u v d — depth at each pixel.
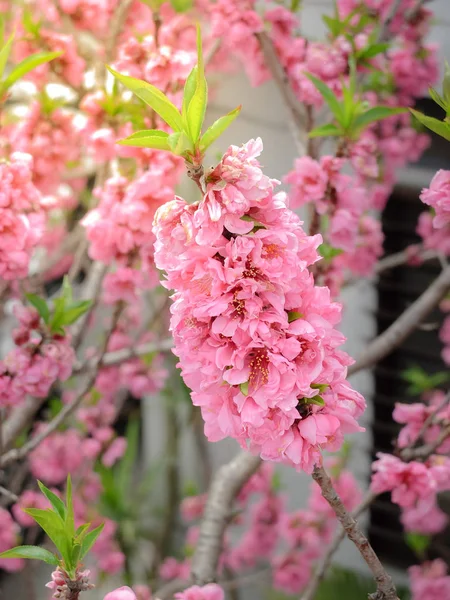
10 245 0.98
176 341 0.78
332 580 1.75
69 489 0.82
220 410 0.79
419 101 1.62
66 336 1.05
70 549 0.82
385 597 0.83
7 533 1.41
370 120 1.06
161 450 2.12
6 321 1.82
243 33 1.18
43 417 1.86
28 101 1.32
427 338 1.75
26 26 1.16
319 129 1.08
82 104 1.10
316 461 0.78
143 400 2.13
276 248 0.76
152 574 1.85
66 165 1.24
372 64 1.17
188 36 1.30
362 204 1.09
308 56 1.20
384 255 1.76
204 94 0.76
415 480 1.04
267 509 1.73
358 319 1.77
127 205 1.03
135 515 1.86
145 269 1.05
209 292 0.77
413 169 1.68
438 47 1.48
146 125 1.06
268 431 0.77
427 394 1.72
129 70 1.08
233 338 0.76
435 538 1.75
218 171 0.76
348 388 0.78
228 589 1.78
